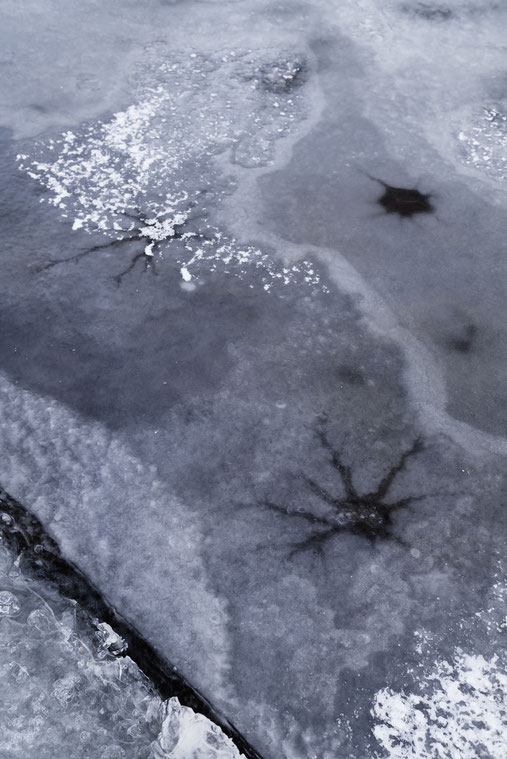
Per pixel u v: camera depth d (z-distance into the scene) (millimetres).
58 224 1920
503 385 1580
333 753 1014
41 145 2203
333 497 1325
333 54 2814
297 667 1094
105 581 1181
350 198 2092
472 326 1716
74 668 1087
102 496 1302
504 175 2234
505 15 3180
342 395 1521
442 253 1923
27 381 1513
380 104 2521
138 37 2865
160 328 1649
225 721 1037
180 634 1123
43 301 1697
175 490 1318
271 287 1775
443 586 1205
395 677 1091
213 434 1422
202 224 1953
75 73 2598
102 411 1458
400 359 1617
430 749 1024
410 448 1425
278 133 2346
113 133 2279
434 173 2219
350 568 1219
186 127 2332
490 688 1089
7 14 2963
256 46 2836
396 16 3121
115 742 1015
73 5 3070
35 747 1000
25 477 1325
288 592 1181
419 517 1303
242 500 1308
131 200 2020
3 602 1146
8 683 1062
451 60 2822
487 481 1375
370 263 1874
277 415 1468
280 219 1993
